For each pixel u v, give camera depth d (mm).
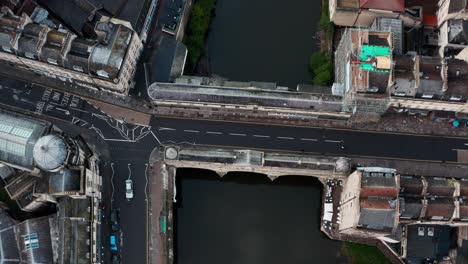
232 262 176250
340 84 174625
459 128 181625
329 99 172375
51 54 166625
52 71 176750
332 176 170500
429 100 168000
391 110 180750
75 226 159500
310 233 179250
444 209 156625
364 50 164875
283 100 172875
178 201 181750
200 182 183375
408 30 187500
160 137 180625
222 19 199375
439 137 181125
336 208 176000
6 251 162375
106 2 181875
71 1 182500
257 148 180625
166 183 174375
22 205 164750
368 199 152000
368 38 167500
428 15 186875
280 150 180375
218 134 181375
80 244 158500
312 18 198875
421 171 178875
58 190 155375
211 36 197375
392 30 179750
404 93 166750
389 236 166625
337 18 188125
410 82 165625
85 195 158625
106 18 177625
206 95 173625
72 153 157750
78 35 182250
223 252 177125
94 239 162750
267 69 193125
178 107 181500
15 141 161125
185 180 183250
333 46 191250
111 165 177625
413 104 173750
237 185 183375
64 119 181125
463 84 165250
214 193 182625
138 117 181875
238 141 181125
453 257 168500
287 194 182750
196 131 181500
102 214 173625
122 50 165750
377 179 153500
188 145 180125
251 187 183375
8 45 166625
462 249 165625
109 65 164500
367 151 180375
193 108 181250
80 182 155125
